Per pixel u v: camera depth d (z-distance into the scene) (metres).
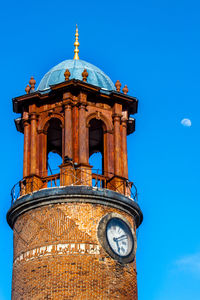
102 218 51.41
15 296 50.91
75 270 49.66
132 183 54.84
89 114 55.19
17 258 51.94
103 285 49.78
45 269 49.97
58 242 50.44
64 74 55.16
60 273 49.66
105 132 55.75
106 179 54.38
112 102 56.34
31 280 50.19
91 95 55.56
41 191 51.66
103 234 50.94
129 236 52.34
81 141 53.56
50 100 55.78
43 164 54.62
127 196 53.31
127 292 50.69
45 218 51.34
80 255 50.03
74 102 54.78
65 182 52.16
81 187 51.41
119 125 55.88
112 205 52.25
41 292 49.50
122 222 52.34
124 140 55.84
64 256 50.03
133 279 51.59
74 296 49.06
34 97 55.53
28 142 55.47
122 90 57.25
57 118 55.16
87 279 49.53
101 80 57.19
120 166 54.91
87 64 58.34
